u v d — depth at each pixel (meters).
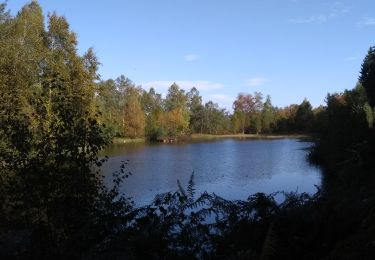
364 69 38.19
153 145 70.81
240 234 6.93
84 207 7.00
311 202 7.87
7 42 30.70
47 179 6.86
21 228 6.84
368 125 35.44
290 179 28.36
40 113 7.80
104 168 32.19
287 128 125.94
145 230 6.54
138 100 98.12
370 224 6.85
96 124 7.61
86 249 6.32
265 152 53.88
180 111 105.06
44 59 32.62
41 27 35.56
